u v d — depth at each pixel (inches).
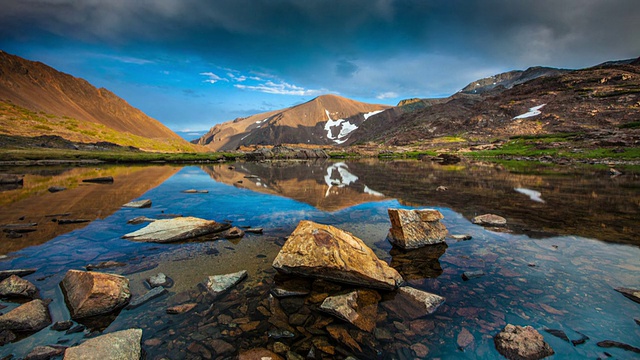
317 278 308.7
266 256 371.9
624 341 203.2
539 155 2768.2
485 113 6368.1
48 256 355.6
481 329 221.5
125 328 221.6
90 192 824.9
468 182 1084.5
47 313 233.1
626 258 353.1
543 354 188.7
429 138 6117.1
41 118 6584.6
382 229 495.2
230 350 198.7
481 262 350.0
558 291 275.1
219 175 1421.0
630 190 874.1
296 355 194.9
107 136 6633.9
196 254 374.6
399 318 238.2
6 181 974.4
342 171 1654.8
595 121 4163.4
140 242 413.1
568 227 489.7
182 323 229.0
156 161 2935.5
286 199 749.9
